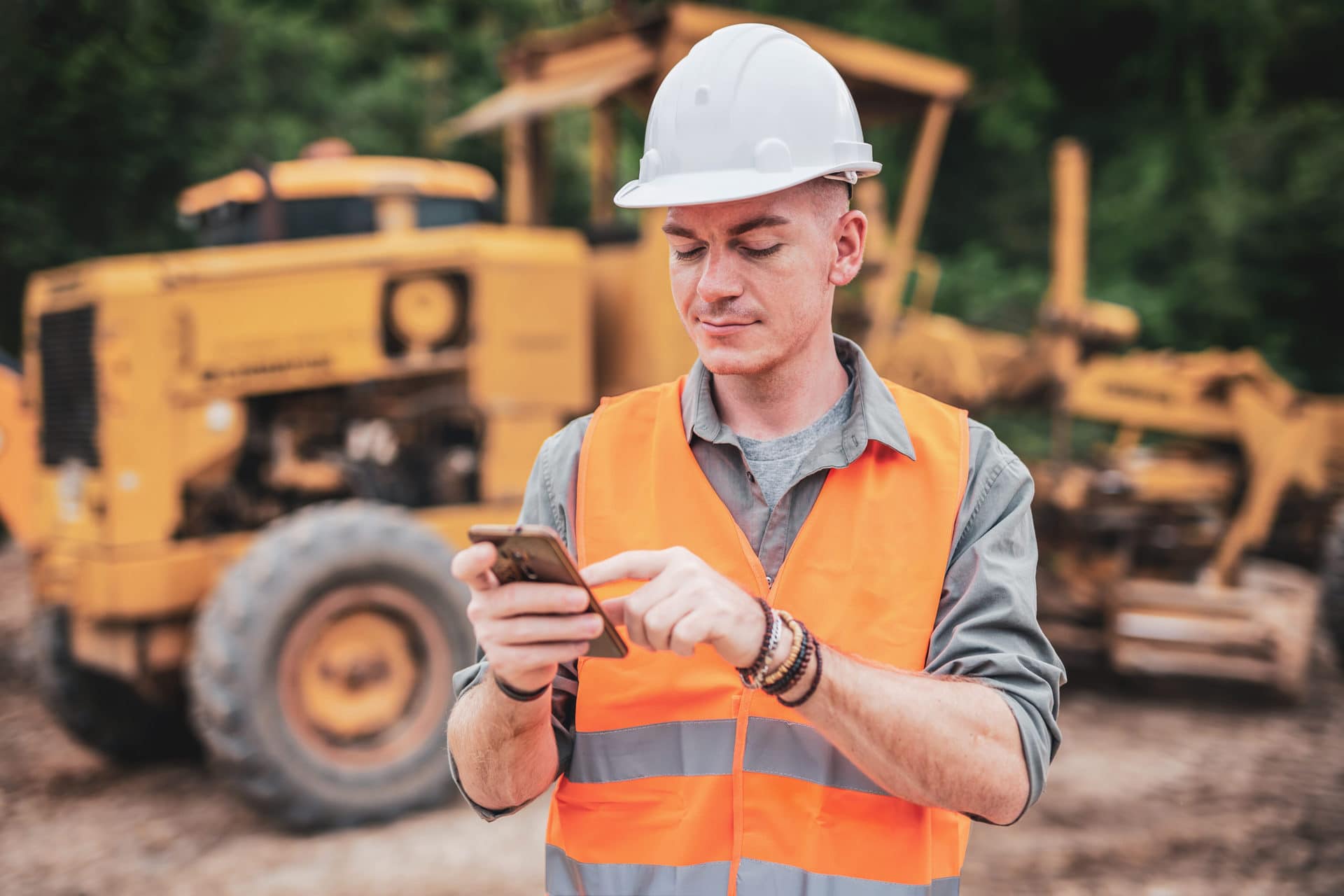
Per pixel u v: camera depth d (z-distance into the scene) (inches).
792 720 46.1
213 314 163.8
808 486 48.4
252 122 382.9
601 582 40.1
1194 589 225.9
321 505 175.9
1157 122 486.9
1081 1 465.4
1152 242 489.4
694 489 48.8
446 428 187.0
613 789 47.0
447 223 190.7
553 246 184.4
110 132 331.0
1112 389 235.9
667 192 45.6
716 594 39.1
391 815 153.6
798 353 48.7
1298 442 231.0
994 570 45.5
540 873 137.6
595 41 198.8
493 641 39.6
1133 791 168.2
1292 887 134.0
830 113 47.6
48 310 171.6
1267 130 515.8
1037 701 43.5
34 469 178.5
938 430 49.3
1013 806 42.6
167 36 347.6
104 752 186.2
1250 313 492.7
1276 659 211.6
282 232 177.9
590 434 51.7
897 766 40.9
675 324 183.8
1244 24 458.6
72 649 172.1
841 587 46.5
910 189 213.5
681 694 46.9
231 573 148.1
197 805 165.5
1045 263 493.0
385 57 474.0
